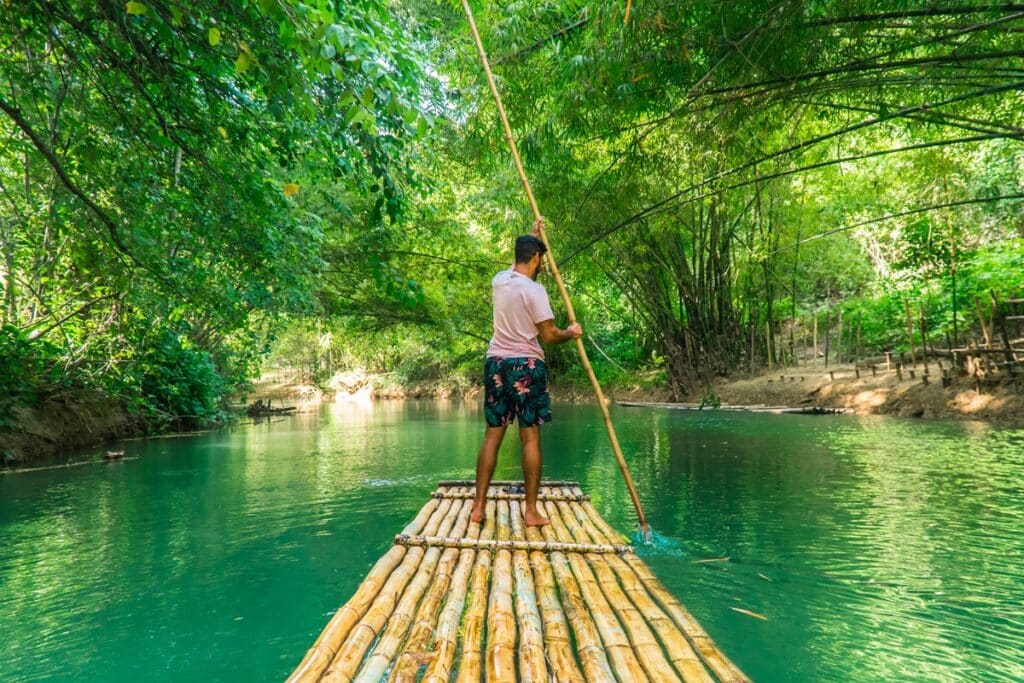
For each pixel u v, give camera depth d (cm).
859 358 1441
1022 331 1168
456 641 195
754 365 1593
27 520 480
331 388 3588
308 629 271
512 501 396
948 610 273
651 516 440
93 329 988
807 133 891
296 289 805
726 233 1541
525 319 339
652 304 1670
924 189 1393
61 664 241
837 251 1619
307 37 367
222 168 677
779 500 485
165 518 482
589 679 171
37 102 604
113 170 673
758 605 280
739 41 471
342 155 643
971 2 439
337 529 439
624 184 702
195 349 1358
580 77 507
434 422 1438
